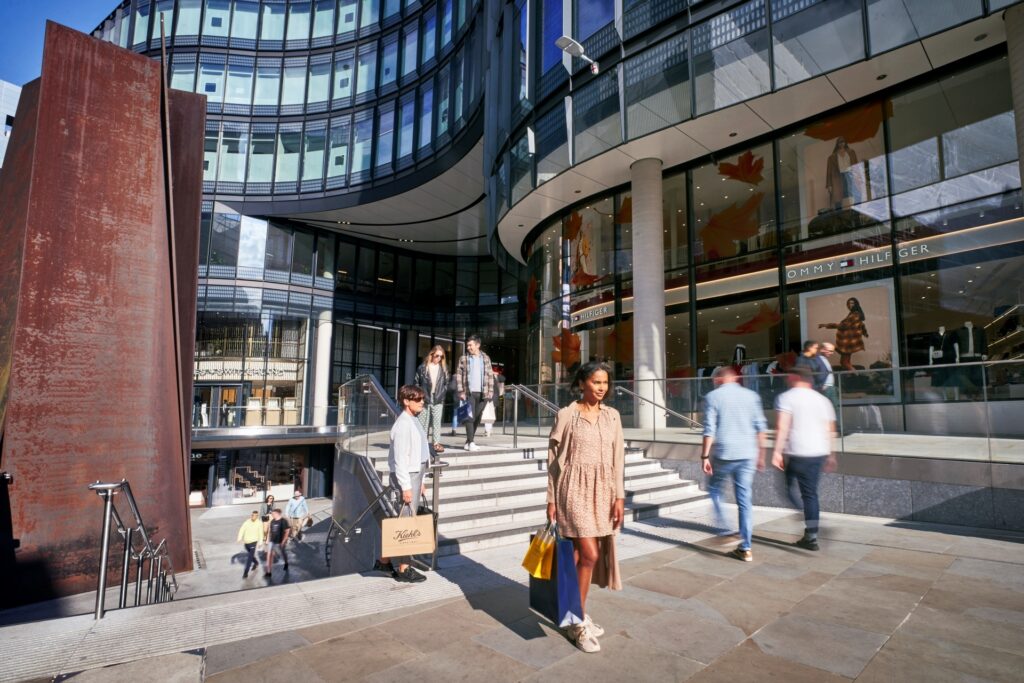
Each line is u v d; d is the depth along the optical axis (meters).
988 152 9.28
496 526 6.34
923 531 6.21
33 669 2.98
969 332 9.36
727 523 6.85
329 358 27.91
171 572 6.41
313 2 27.72
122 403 6.16
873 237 10.52
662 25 11.33
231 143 26.55
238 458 22.17
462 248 31.98
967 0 8.24
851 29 9.23
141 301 6.44
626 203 13.98
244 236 26.39
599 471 3.35
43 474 5.53
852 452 7.34
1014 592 4.12
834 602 3.96
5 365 5.55
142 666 3.01
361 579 4.64
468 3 21.69
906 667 2.92
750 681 2.79
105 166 6.32
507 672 2.92
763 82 10.02
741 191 12.27
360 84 26.59
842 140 10.88
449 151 21.97
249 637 3.42
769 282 11.84
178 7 27.41
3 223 6.12
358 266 30.03
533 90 14.27
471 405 8.88
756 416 5.45
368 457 8.56
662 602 4.00
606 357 14.39
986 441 6.36
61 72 6.09
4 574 5.22
